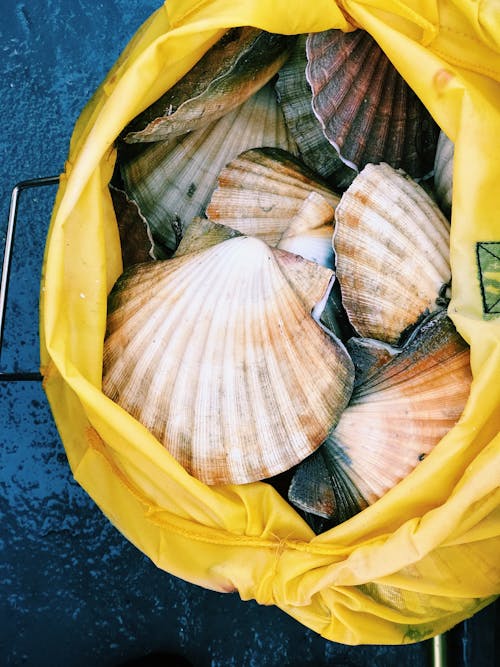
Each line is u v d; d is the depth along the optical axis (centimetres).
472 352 41
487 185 41
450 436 40
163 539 45
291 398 45
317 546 43
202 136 50
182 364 45
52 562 55
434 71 41
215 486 45
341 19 43
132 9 61
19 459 56
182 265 45
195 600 55
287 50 48
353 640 44
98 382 44
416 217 46
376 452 45
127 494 46
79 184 41
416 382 45
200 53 43
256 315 44
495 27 40
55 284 42
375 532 42
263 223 49
